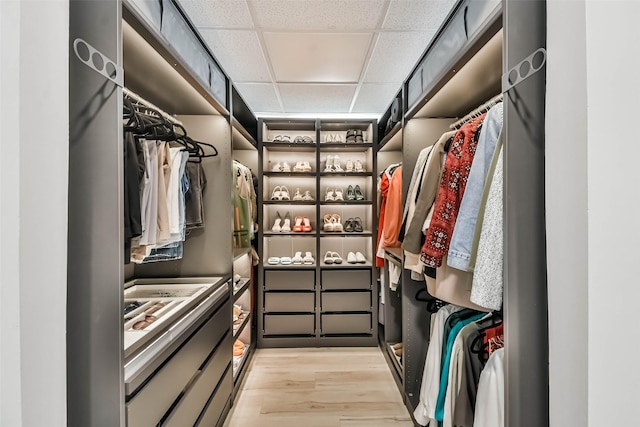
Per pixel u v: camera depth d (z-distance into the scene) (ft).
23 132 1.87
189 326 4.09
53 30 2.03
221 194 5.98
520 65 2.53
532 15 2.50
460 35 3.70
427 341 6.13
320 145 9.31
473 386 3.99
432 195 4.44
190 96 4.96
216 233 5.99
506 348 2.60
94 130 2.32
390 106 8.04
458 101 5.12
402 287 6.13
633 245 1.98
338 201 9.32
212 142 5.94
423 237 4.51
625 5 1.97
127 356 2.89
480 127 3.76
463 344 4.08
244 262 8.13
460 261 3.27
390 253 6.89
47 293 1.99
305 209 10.44
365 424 5.61
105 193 2.38
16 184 1.83
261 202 9.19
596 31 1.96
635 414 1.97
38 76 1.95
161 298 4.83
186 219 5.41
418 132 6.07
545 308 2.46
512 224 2.59
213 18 5.35
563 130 2.13
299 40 6.05
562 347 2.15
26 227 1.89
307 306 9.20
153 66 3.92
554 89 2.21
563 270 2.14
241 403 6.25
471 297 3.00
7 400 1.80
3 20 1.78
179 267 5.95
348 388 6.81
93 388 2.34
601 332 1.95
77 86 2.25
